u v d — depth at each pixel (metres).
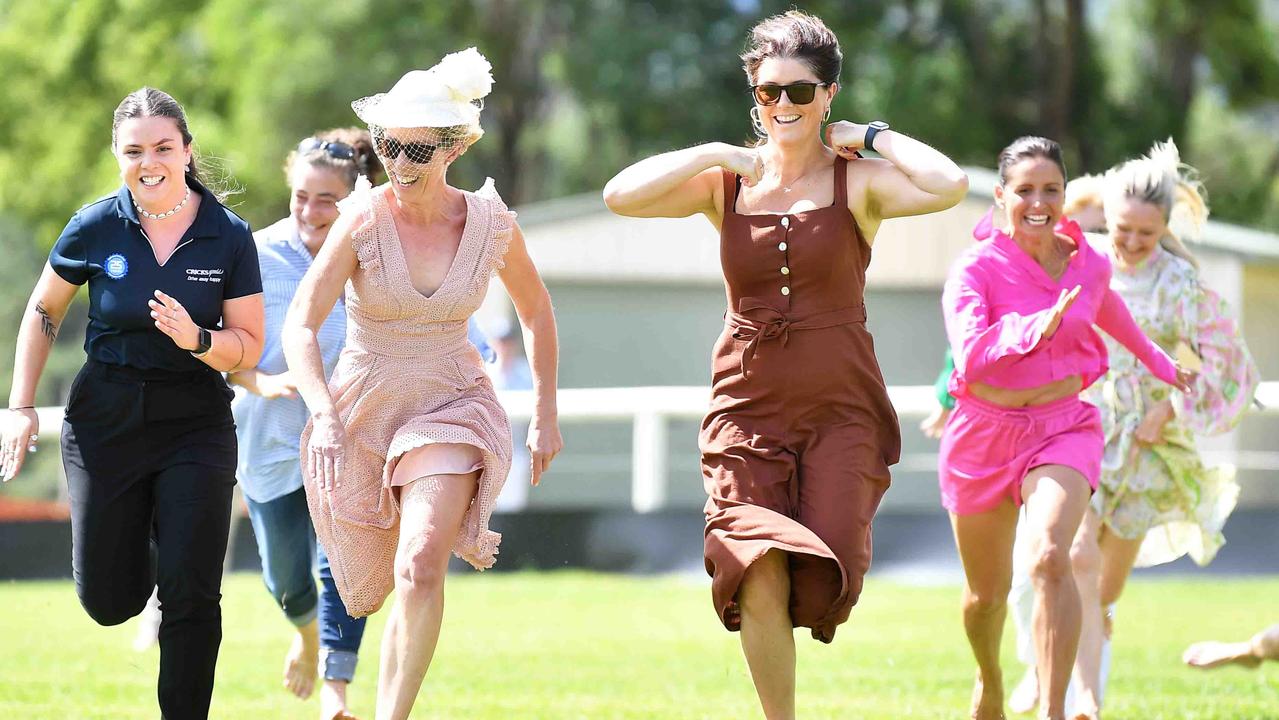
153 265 17.70
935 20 107.00
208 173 19.09
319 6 102.12
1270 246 61.72
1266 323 63.12
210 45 113.00
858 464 17.39
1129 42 112.50
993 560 19.86
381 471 17.77
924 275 65.50
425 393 17.62
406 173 17.16
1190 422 22.03
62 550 43.03
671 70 103.19
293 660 22.56
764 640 16.83
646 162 17.86
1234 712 22.34
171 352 17.67
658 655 28.30
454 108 17.05
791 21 17.64
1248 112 116.94
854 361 17.50
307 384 17.12
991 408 19.39
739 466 17.45
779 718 16.94
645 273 66.38
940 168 17.00
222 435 18.09
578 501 66.19
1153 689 24.56
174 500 17.59
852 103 101.31
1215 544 22.50
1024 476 19.23
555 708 22.72
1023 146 19.44
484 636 30.78
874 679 25.31
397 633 16.67
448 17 108.38
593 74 102.44
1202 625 32.06
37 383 18.09
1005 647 29.42
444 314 17.59
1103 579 22.52
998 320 19.50
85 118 118.69
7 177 120.88
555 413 18.62
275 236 21.56
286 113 100.06
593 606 35.75
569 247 66.44
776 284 17.52
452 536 17.02
